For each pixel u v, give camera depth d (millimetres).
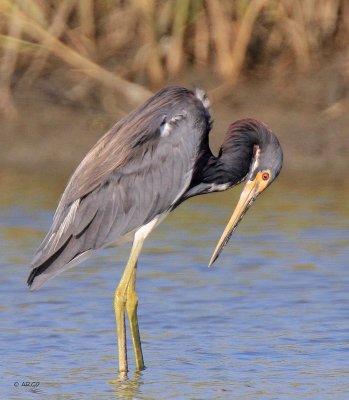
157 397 8852
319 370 9492
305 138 19984
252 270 13164
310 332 10633
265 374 9414
